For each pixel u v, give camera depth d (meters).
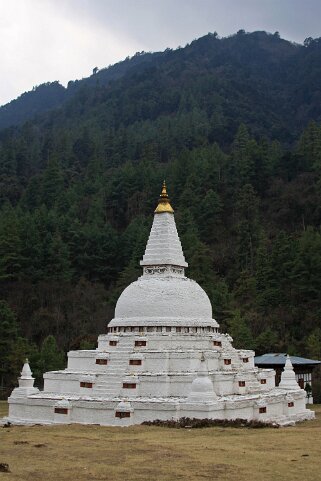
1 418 55.16
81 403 47.78
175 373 49.94
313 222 147.12
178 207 151.12
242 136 187.38
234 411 46.19
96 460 28.88
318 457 30.23
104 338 55.38
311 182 157.12
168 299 55.12
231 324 97.75
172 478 25.42
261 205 155.38
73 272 132.25
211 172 158.25
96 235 140.25
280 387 59.25
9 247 125.38
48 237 131.38
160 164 193.25
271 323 112.69
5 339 91.56
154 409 45.25
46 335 118.00
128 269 122.69
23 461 28.56
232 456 30.03
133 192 168.00
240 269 136.12
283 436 37.41
